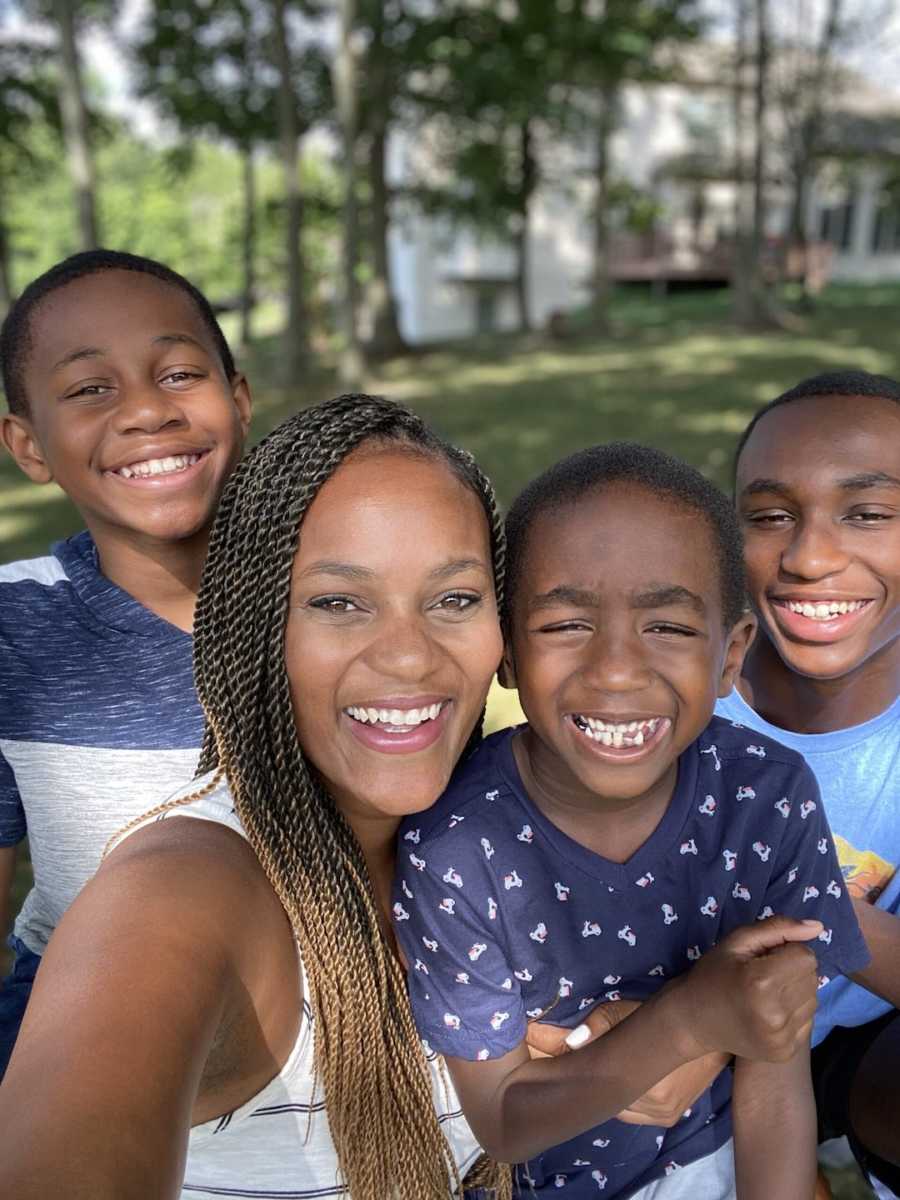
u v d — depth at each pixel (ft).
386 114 22.36
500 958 1.73
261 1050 1.37
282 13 17.94
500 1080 1.71
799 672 2.29
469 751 1.94
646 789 1.72
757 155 24.22
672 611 1.68
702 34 24.12
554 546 1.70
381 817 1.70
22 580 2.30
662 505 1.69
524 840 1.79
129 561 2.36
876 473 2.14
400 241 36.14
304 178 29.68
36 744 2.13
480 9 21.20
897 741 2.25
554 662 1.71
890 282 36.81
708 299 34.32
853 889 2.33
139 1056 1.02
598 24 21.39
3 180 26.61
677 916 1.82
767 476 2.21
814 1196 1.88
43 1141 0.93
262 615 1.46
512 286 36.40
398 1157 1.58
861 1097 2.17
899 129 32.91
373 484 1.43
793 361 18.81
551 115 22.81
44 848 2.16
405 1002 1.67
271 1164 1.49
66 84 13.98
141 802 2.13
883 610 2.21
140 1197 0.92
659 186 36.81
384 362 22.18
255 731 1.48
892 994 2.09
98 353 2.27
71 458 2.31
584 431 13.09
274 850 1.41
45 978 1.11
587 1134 1.89
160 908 1.19
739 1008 1.52
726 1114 1.98
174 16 21.20
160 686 2.17
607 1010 1.79
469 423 14.05
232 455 2.46
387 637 1.43
